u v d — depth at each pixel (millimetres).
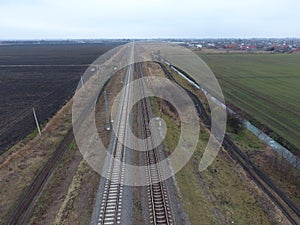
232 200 20328
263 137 33062
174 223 17344
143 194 20344
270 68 85000
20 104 46812
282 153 28156
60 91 56625
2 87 61375
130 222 17484
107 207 18812
